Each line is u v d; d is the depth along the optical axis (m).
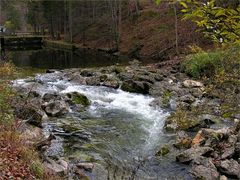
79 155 9.92
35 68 29.55
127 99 16.98
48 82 20.34
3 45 61.44
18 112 11.87
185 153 9.73
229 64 14.90
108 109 15.27
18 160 8.02
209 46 31.14
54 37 67.62
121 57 39.59
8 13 82.06
